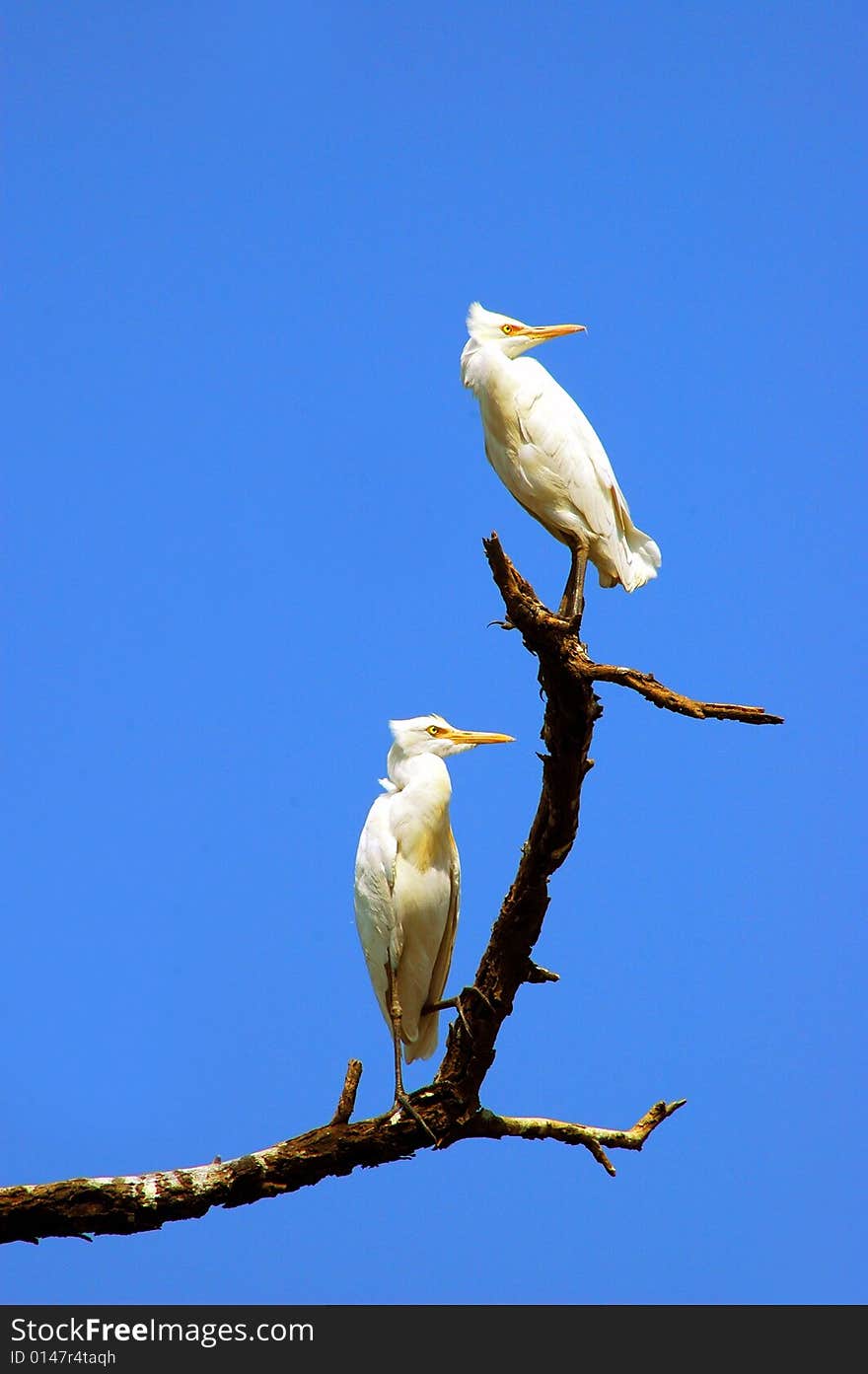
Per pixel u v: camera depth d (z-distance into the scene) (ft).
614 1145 41.22
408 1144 39.22
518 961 37.45
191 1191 37.65
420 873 46.88
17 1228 36.70
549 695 34.96
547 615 34.30
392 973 46.68
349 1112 39.24
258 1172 38.19
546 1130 40.60
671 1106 42.01
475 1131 39.81
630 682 33.78
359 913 47.37
